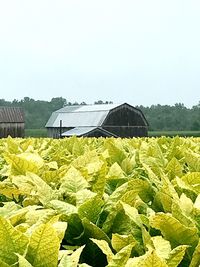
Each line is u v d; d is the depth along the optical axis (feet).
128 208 8.13
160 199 10.24
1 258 5.98
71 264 5.88
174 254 6.28
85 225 8.43
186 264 7.64
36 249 5.99
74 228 8.73
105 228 8.73
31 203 10.47
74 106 247.50
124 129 226.58
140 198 10.64
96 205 8.77
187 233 7.62
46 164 14.70
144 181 10.82
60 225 6.91
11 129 200.34
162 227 7.70
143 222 8.30
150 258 5.31
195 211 8.54
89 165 12.40
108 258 6.50
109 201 9.50
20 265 5.52
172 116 403.34
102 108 228.63
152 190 10.87
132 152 18.69
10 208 8.95
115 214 8.85
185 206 8.73
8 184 12.03
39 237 5.98
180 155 17.89
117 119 225.35
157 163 14.38
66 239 8.71
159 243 6.89
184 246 6.28
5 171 14.55
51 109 425.69
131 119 229.04
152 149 15.62
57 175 12.48
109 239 8.41
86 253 8.56
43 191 10.05
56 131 232.12
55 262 6.00
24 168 12.63
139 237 8.29
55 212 7.88
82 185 10.20
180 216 8.15
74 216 8.71
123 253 5.98
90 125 217.97
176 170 13.14
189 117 402.11
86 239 8.57
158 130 399.03
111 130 222.69
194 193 10.63
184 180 11.07
